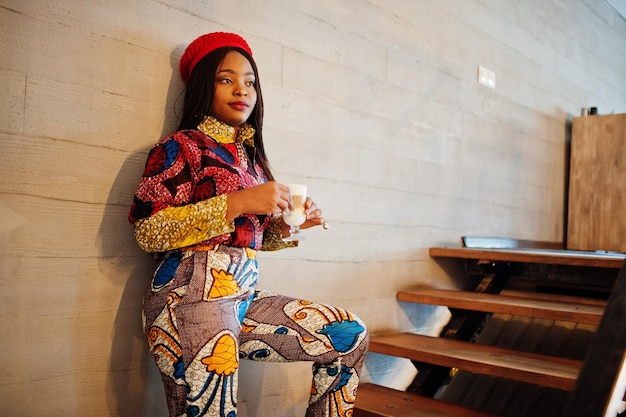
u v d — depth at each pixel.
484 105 3.50
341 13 2.44
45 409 1.50
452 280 3.14
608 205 4.24
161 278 1.43
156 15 1.74
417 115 2.91
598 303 2.60
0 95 1.41
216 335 1.33
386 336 2.59
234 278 1.45
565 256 2.45
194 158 1.47
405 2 2.83
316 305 1.62
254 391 2.06
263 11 2.09
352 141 2.50
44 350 1.50
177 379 1.34
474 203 3.40
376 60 2.64
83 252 1.58
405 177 2.83
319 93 2.33
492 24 3.60
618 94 5.52
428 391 2.44
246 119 1.70
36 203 1.48
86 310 1.58
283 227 1.74
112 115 1.64
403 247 2.79
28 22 1.46
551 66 4.34
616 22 5.47
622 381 1.02
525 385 2.69
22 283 1.46
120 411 1.66
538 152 4.15
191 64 1.68
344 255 2.45
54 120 1.51
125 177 1.67
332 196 2.39
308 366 2.27
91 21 1.59
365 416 2.01
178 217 1.35
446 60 3.15
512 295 2.90
